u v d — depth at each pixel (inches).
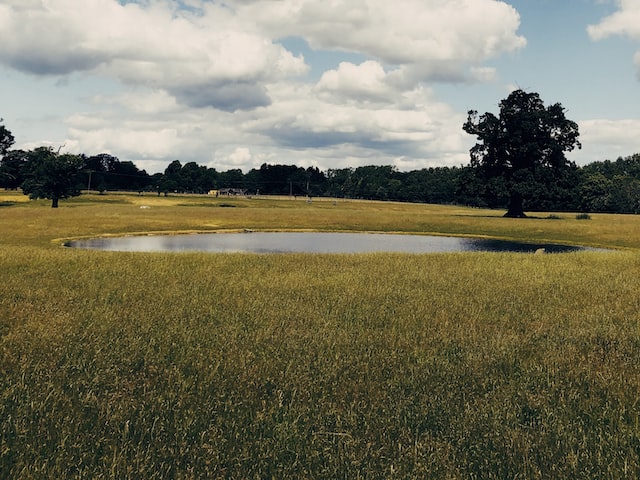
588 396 257.9
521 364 308.8
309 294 549.0
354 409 236.1
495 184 3299.7
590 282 675.4
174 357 309.9
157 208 3319.4
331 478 181.0
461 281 668.7
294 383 264.8
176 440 198.8
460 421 224.2
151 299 498.6
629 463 186.9
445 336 375.2
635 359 319.3
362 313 454.9
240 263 826.8
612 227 2281.0
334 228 2325.3
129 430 208.8
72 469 178.9
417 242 1856.5
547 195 3230.8
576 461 187.3
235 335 359.9
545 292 592.7
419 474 183.6
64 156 3700.8
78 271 675.4
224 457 190.2
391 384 269.7
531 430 216.4
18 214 2514.8
